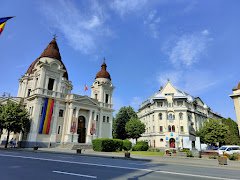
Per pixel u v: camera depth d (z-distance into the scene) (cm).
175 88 6656
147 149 4350
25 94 4784
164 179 973
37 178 895
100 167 1323
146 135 6856
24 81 4950
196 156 2727
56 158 1848
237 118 3659
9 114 3472
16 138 4028
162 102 6562
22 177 910
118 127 6338
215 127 5066
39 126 3791
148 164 1706
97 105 4853
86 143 4344
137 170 1255
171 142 6009
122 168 1320
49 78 4206
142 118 7681
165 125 6200
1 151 2508
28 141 3600
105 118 5081
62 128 4191
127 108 6550
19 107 3716
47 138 3884
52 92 4150
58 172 1062
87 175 1004
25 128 3800
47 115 3928
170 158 2416
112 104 5328
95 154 2617
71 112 4256
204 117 7362
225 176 1148
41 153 2481
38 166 1262
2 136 4288
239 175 1214
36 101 3859
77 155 2441
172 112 6316
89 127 4538
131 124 5628
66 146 3903
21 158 1698
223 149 3116
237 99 3719
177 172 1238
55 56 4378
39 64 4216
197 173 1230
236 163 2017
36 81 4228
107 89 5353
